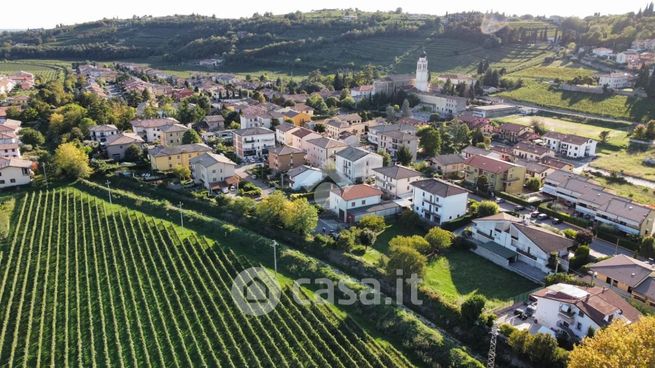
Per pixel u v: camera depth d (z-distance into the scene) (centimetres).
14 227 9781
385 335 6919
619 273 7356
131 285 7825
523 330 6234
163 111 18662
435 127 17775
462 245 9169
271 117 17362
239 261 8662
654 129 16600
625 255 8012
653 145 16275
